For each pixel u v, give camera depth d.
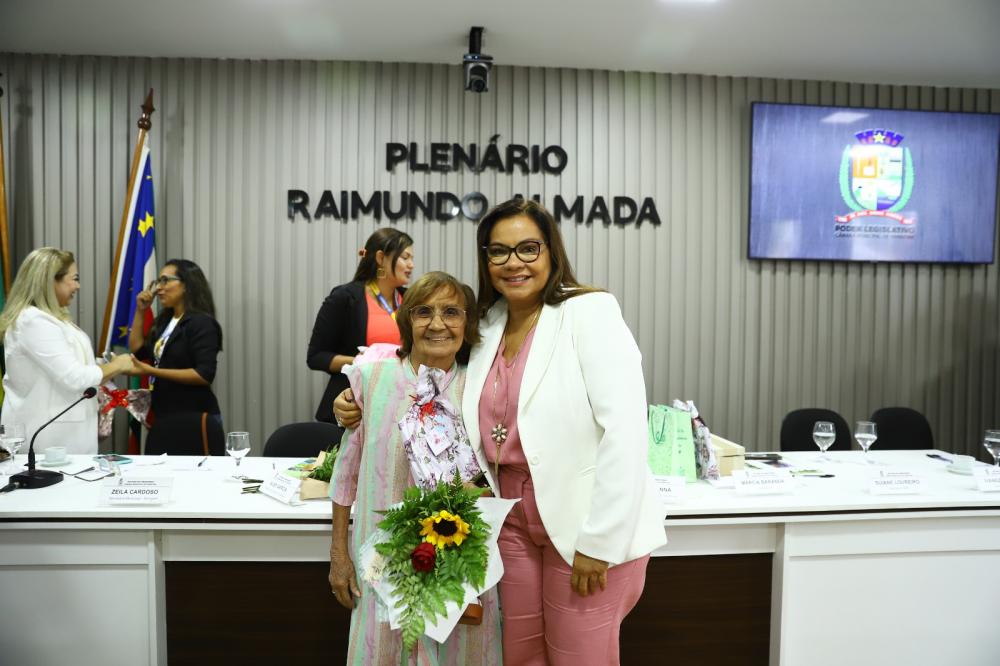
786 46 3.75
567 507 1.40
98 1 3.25
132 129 3.97
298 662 2.04
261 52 3.87
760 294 4.30
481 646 1.49
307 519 1.92
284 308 4.04
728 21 3.43
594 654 1.43
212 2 3.25
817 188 4.23
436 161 4.04
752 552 2.09
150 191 3.77
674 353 4.25
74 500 2.01
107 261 3.99
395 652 1.49
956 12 3.33
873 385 4.41
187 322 3.22
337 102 4.01
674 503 2.02
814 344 4.35
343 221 4.04
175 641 2.02
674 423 2.23
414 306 1.47
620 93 4.14
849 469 2.51
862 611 2.09
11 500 2.01
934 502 2.09
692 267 4.23
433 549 1.35
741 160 4.24
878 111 4.25
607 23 3.45
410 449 1.45
